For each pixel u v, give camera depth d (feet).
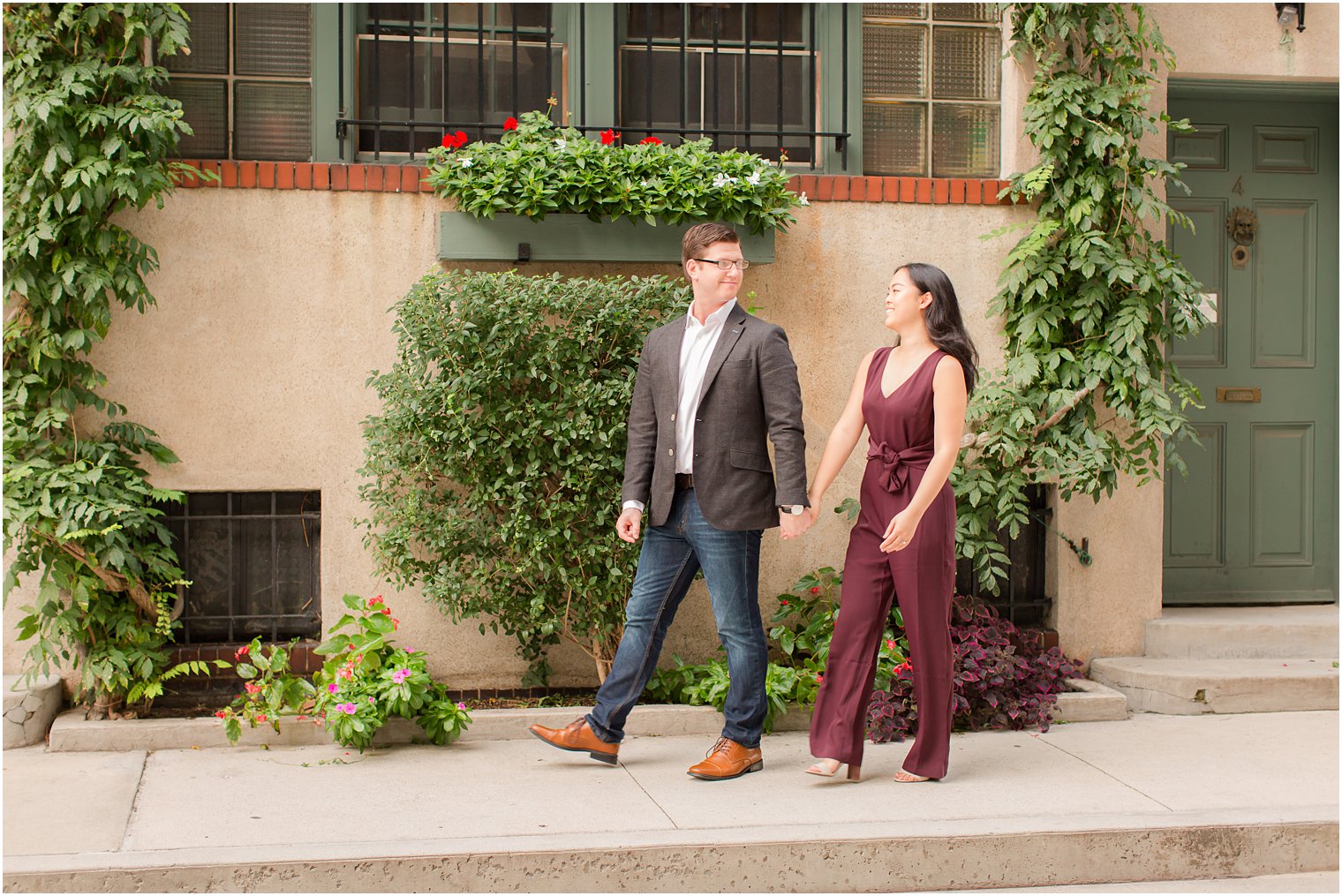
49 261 15.60
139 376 16.30
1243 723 16.56
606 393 15.46
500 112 18.06
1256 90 19.45
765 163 16.81
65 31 15.58
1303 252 20.17
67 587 15.26
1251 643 18.40
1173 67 17.74
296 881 11.12
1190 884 12.23
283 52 17.38
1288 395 20.15
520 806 12.78
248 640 16.92
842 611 13.98
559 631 16.93
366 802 12.92
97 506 14.80
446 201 16.89
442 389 15.33
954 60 18.88
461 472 15.74
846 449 14.33
